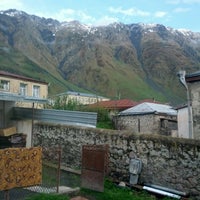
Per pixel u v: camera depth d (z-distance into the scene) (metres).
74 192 11.79
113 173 14.39
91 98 90.56
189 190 12.09
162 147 12.98
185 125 25.78
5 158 9.49
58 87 185.62
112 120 38.53
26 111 20.03
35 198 10.16
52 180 13.33
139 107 36.19
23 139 19.17
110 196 11.62
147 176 13.29
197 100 14.94
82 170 12.70
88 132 15.72
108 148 14.65
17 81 34.97
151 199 11.64
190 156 12.18
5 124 20.55
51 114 19.11
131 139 13.97
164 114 33.78
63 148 16.81
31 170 10.08
